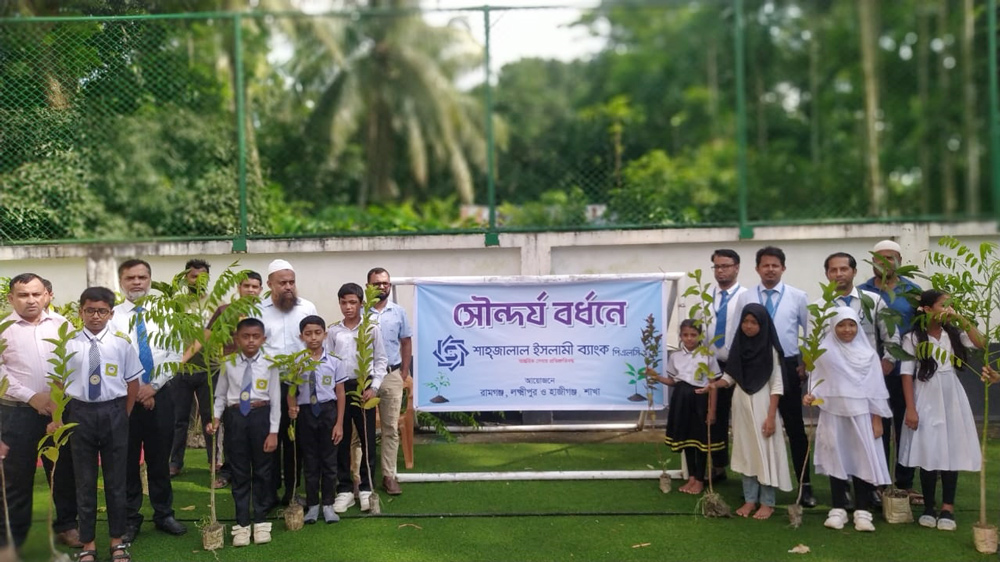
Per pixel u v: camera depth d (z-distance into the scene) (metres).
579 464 6.21
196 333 4.68
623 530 4.87
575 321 5.85
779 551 4.53
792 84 18.53
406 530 4.92
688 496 5.47
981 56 15.73
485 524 5.00
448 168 17.94
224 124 11.50
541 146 16.09
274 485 5.26
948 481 4.83
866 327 5.27
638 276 5.83
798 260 7.13
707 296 5.20
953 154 16.22
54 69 7.96
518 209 11.22
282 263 5.46
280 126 15.84
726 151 17.62
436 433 6.95
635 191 10.49
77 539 4.79
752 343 5.05
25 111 7.88
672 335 6.55
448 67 18.02
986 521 4.88
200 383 5.97
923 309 4.84
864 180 16.42
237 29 7.56
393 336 5.68
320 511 5.15
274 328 5.41
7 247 7.13
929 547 4.54
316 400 5.03
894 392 5.15
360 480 5.27
